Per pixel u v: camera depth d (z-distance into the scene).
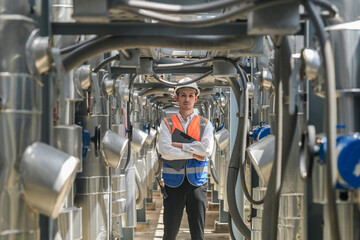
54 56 1.67
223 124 7.27
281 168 2.03
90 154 3.00
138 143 4.43
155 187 11.00
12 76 1.60
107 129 3.05
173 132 4.70
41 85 1.72
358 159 1.57
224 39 2.06
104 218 3.05
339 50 1.67
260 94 3.11
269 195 2.19
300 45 2.33
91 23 2.00
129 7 1.69
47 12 1.98
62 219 2.30
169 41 2.00
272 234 1.93
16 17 1.60
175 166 4.62
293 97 1.69
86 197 3.00
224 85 5.41
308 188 2.13
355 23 1.69
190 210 4.68
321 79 1.65
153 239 6.31
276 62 1.99
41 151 1.66
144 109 7.74
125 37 2.00
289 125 2.04
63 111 2.22
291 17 1.62
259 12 1.62
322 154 1.65
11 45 1.60
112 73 3.85
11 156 1.60
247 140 3.26
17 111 1.60
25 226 1.65
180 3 2.54
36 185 1.62
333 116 1.42
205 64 4.04
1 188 1.60
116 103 3.48
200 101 10.30
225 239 6.27
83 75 2.39
